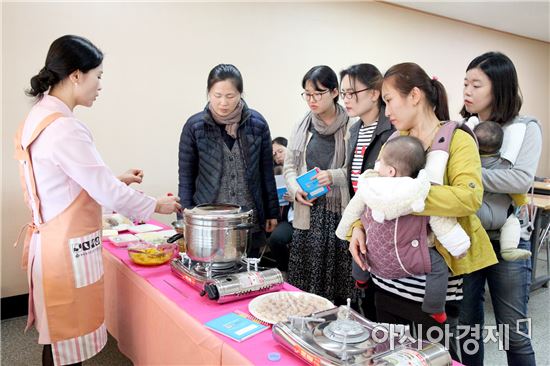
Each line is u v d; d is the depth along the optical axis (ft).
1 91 8.20
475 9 15.43
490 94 4.91
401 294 4.10
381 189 3.55
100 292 4.80
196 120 6.37
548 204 10.01
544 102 22.45
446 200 3.43
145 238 6.33
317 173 6.36
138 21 9.61
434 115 3.93
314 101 6.55
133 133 9.85
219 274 4.30
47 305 4.44
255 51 11.59
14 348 7.42
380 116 5.85
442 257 3.78
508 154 4.72
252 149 6.48
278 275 4.31
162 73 10.09
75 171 4.27
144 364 4.68
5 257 8.54
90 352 4.68
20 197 8.60
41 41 8.52
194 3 10.36
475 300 5.31
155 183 10.33
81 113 9.11
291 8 12.14
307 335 3.03
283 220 9.11
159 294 4.23
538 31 19.19
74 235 4.45
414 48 15.71
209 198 6.31
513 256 4.68
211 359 3.32
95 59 4.52
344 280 6.71
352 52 13.78
